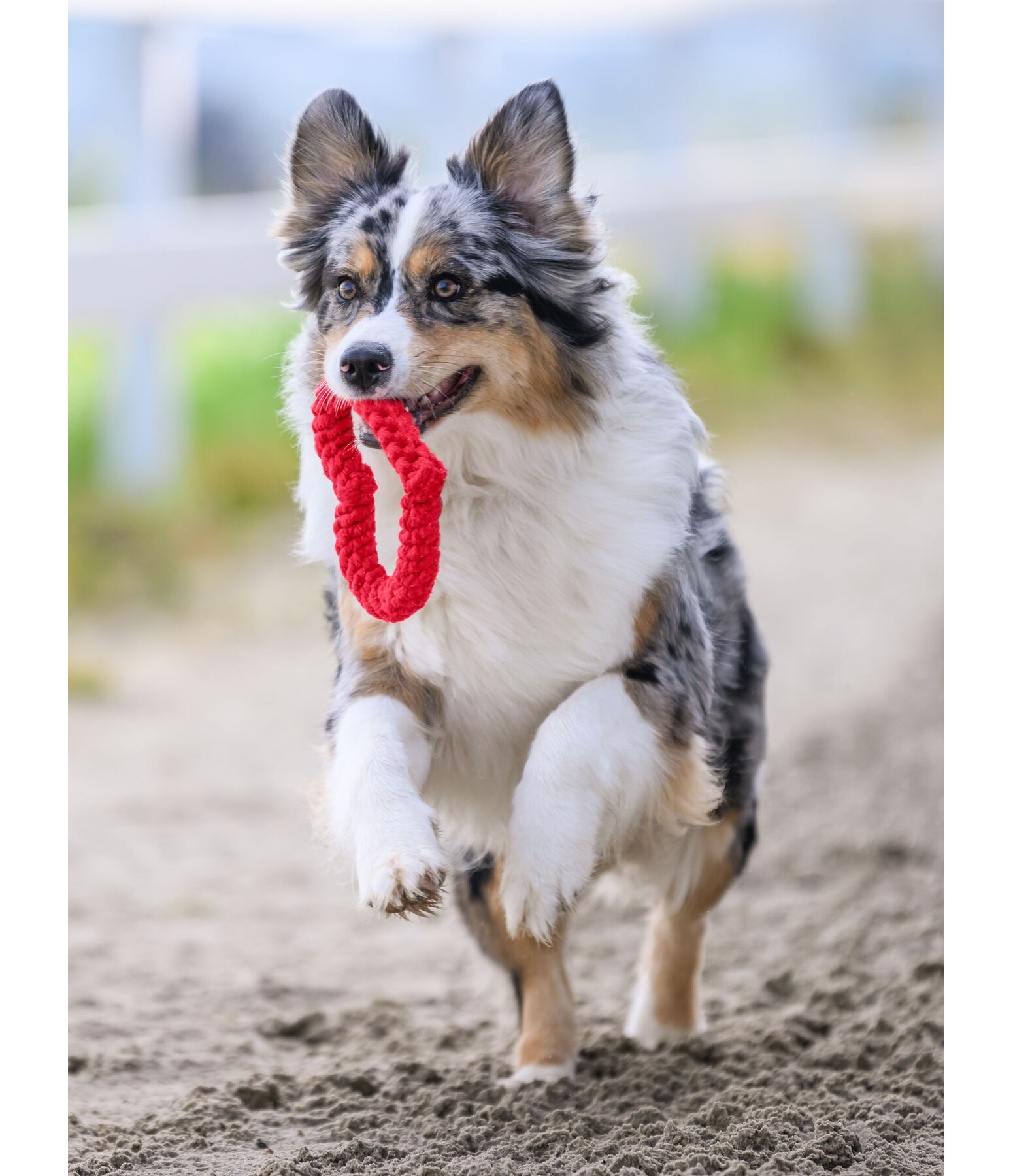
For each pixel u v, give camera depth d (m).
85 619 11.29
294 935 6.16
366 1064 4.56
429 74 17.12
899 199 17.91
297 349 4.38
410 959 5.87
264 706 9.68
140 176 13.41
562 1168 3.52
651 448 4.16
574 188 4.18
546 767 3.86
